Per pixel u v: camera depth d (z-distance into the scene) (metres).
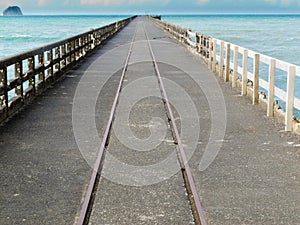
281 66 9.19
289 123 8.59
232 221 4.74
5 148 7.34
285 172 6.29
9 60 9.44
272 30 111.69
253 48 52.94
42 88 12.91
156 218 4.80
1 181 5.87
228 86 14.01
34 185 5.74
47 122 9.19
